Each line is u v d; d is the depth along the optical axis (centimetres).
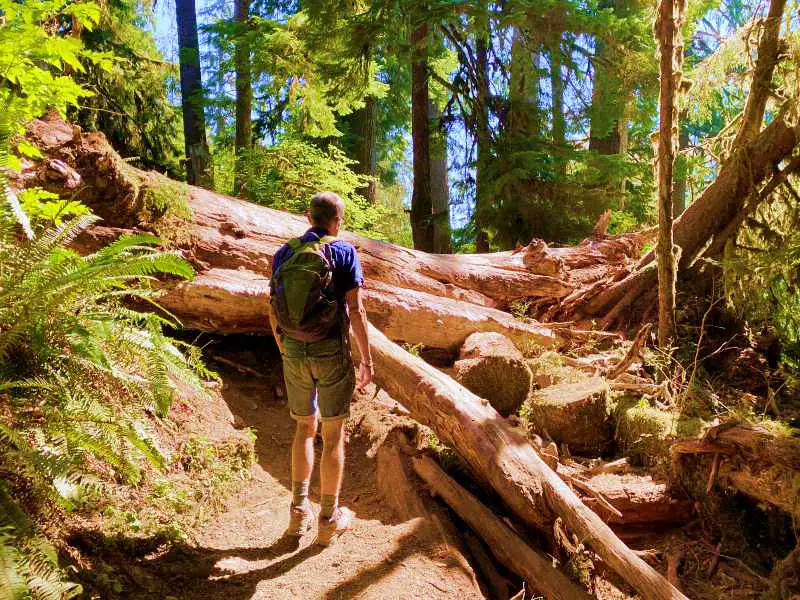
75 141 456
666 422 436
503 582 322
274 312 323
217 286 486
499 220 1120
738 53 693
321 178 1088
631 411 458
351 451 448
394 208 2108
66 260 297
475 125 1191
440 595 286
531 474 350
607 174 1120
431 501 367
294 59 1134
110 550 283
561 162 1155
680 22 536
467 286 666
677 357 551
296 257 313
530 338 613
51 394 275
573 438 462
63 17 1027
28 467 254
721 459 379
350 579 293
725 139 708
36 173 434
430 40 1029
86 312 307
